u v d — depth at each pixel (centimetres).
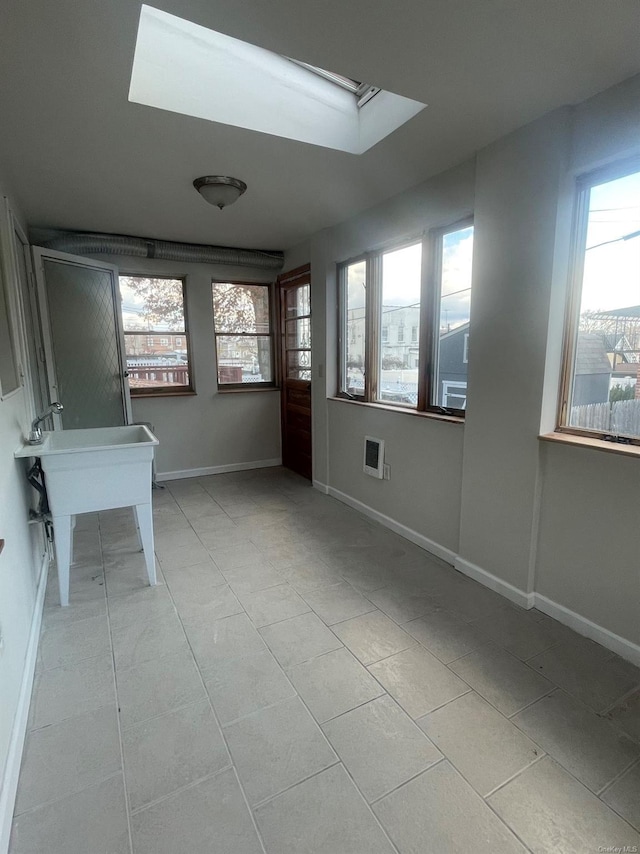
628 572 185
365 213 321
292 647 198
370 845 118
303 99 212
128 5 130
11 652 149
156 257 405
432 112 191
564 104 186
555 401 212
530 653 192
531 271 206
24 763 142
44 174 251
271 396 499
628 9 131
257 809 128
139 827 123
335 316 382
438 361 284
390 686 174
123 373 392
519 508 224
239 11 133
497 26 139
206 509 372
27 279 318
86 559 284
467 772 139
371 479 346
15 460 206
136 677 180
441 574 262
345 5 130
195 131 204
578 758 143
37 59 153
